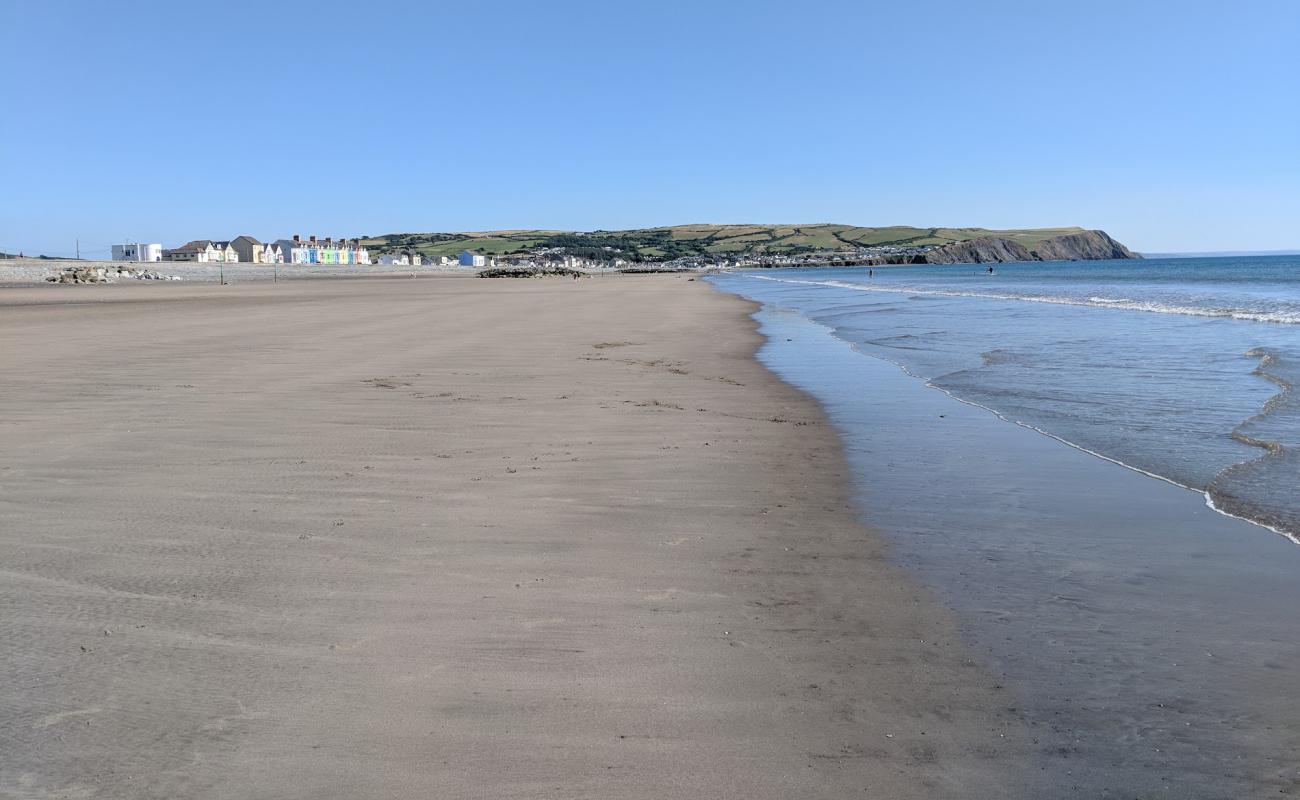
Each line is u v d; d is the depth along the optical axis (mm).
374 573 4855
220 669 3662
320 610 4316
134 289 57156
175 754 3029
